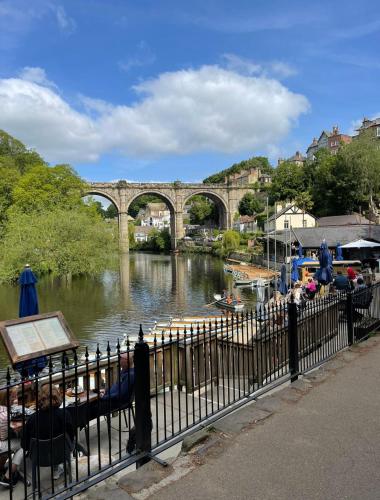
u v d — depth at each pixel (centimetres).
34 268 4172
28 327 684
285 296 2461
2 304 3544
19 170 7038
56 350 684
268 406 726
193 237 13812
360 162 6788
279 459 556
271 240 6350
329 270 2386
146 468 546
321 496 476
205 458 567
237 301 3662
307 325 977
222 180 18625
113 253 5038
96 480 513
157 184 11269
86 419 601
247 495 483
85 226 4553
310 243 5172
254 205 11519
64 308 3544
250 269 6119
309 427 644
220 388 930
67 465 562
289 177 9519
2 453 577
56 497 524
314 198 8125
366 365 934
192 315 3294
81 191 6800
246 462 552
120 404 651
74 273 4522
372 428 632
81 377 880
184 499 481
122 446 669
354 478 507
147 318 3219
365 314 1345
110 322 3073
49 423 528
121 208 10900
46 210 4969
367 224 5691
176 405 812
